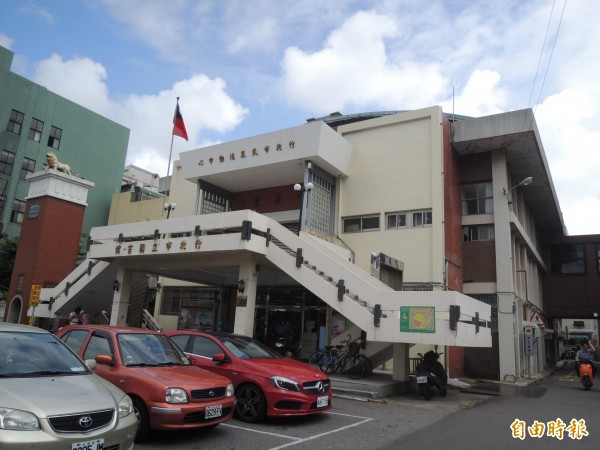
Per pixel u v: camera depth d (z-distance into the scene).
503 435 7.84
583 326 66.38
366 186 18.91
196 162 20.11
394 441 7.04
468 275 19.28
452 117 22.86
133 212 29.27
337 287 12.77
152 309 29.12
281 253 14.07
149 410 6.16
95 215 41.88
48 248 21.80
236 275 19.02
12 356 5.33
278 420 8.05
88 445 4.38
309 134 17.31
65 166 23.11
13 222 37.44
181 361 7.51
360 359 13.34
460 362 18.05
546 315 30.78
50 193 22.16
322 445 6.59
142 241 16.11
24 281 21.53
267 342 19.83
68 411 4.41
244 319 14.06
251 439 6.72
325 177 18.70
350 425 8.03
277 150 17.94
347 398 11.02
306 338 18.84
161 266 16.70
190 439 6.55
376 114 24.09
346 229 19.17
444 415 9.55
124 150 45.34
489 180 19.50
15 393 4.48
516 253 22.05
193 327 22.72
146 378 6.39
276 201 20.89
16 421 4.14
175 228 15.52
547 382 19.47
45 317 20.28
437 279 16.62
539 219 29.64
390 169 18.55
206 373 7.07
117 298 17.38
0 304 28.64
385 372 15.23
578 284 30.48
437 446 6.85
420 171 17.91
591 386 17.00
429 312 11.36
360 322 12.24
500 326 18.19
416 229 17.52
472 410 10.39
